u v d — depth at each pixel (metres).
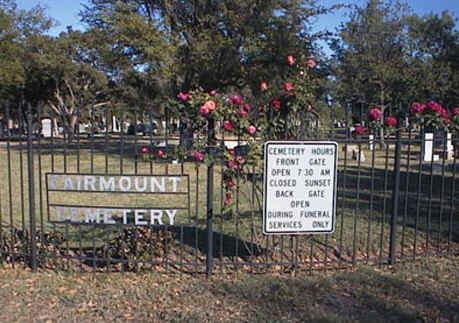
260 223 6.82
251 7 17.70
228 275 4.79
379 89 27.19
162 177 4.80
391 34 28.22
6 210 8.00
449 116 5.58
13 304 4.09
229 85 19.42
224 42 17.03
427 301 4.19
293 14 18.16
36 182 11.64
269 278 4.66
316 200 4.74
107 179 4.79
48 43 36.31
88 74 39.44
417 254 5.52
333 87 25.55
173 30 18.81
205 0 18.09
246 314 3.91
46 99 42.81
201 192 9.84
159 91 22.05
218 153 4.69
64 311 3.97
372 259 5.23
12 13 33.56
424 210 8.17
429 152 18.31
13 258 4.99
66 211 4.96
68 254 4.96
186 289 4.42
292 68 5.18
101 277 4.70
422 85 28.47
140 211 4.87
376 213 7.80
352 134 5.30
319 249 5.65
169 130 4.98
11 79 29.31
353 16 28.58
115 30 16.50
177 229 6.51
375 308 4.04
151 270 4.88
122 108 5.22
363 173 14.21
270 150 4.61
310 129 5.02
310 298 4.22
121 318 3.85
